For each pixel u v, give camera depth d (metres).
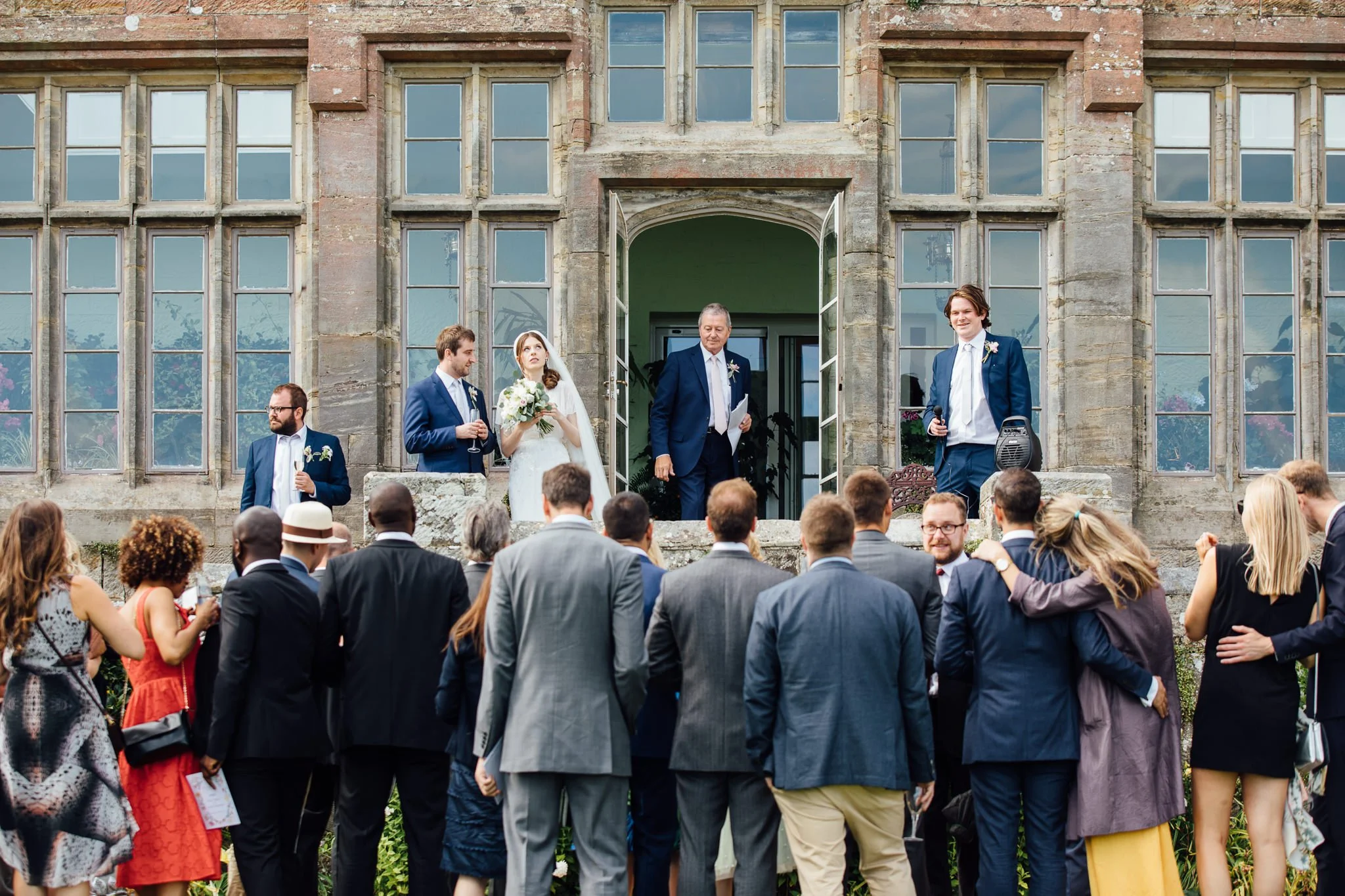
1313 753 5.80
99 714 5.48
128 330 10.41
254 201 10.58
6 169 10.65
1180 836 7.29
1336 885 5.84
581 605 5.24
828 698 5.12
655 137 10.50
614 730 5.23
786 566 8.07
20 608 5.32
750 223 13.99
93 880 6.08
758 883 5.30
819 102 10.65
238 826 5.63
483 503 6.14
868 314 10.26
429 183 10.59
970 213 10.45
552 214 10.46
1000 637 5.42
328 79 10.29
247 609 5.57
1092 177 10.31
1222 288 10.56
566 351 10.34
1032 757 5.33
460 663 5.54
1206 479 10.42
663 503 11.45
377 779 5.67
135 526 5.81
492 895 5.93
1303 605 5.77
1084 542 5.49
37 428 10.39
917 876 5.77
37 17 10.39
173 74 10.61
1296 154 10.74
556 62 10.55
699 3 10.60
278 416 8.38
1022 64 10.54
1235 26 10.46
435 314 10.48
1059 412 10.35
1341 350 10.62
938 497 6.34
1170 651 5.59
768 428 13.64
